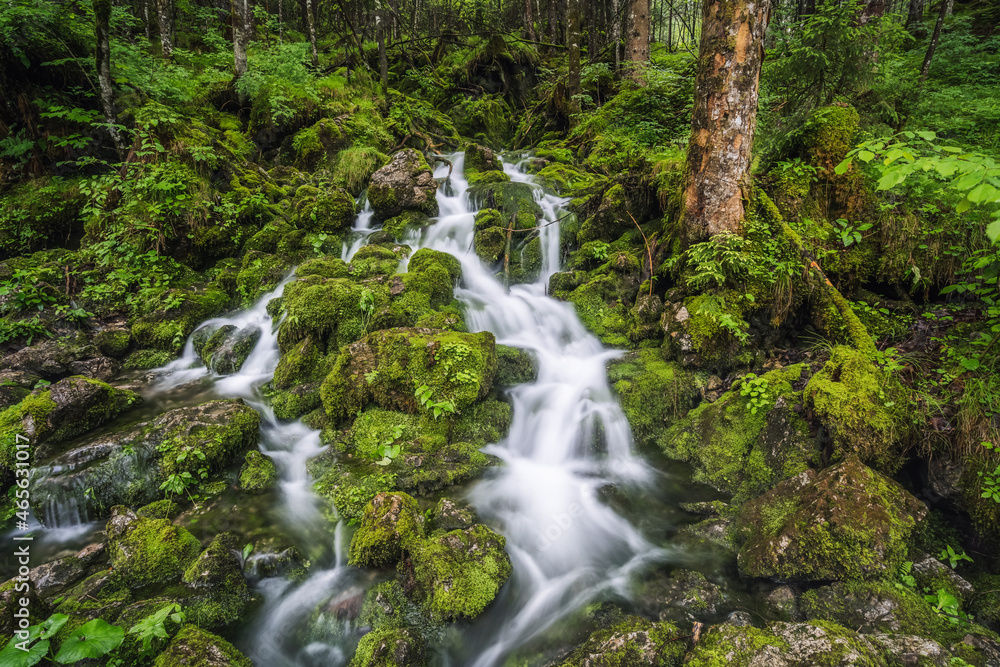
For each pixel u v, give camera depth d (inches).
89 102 382.6
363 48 693.3
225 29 634.8
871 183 246.8
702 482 201.6
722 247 240.2
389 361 232.4
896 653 116.4
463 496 191.5
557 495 197.9
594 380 252.4
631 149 418.9
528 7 820.6
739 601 147.6
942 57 406.3
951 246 220.7
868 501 146.9
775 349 242.4
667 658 123.5
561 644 138.2
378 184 377.7
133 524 162.6
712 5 234.8
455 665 134.0
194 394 248.5
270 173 432.1
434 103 657.6
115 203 349.1
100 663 119.9
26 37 348.5
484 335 246.5
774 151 275.0
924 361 187.5
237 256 354.3
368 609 143.9
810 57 268.1
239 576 154.0
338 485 192.4
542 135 596.1
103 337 279.6
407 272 303.7
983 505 144.8
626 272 306.7
